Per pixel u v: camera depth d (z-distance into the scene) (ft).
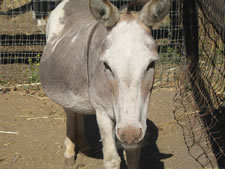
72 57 7.30
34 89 12.99
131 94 5.50
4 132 10.12
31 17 20.43
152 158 8.89
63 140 9.80
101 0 5.76
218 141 9.25
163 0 5.76
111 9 5.76
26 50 16.25
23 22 19.71
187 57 12.78
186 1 12.62
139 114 5.58
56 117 11.03
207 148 9.03
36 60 14.93
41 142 9.69
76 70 7.11
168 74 13.08
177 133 9.93
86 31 7.37
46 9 18.28
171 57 14.34
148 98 5.92
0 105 11.71
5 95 12.44
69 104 7.69
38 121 10.79
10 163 8.77
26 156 9.07
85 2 8.52
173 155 8.95
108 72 5.77
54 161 8.92
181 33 14.66
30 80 13.47
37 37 17.66
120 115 5.56
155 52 5.72
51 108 11.64
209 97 10.79
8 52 15.93
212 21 9.18
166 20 17.81
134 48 5.56
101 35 6.59
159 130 10.12
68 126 8.70
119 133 5.55
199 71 12.06
